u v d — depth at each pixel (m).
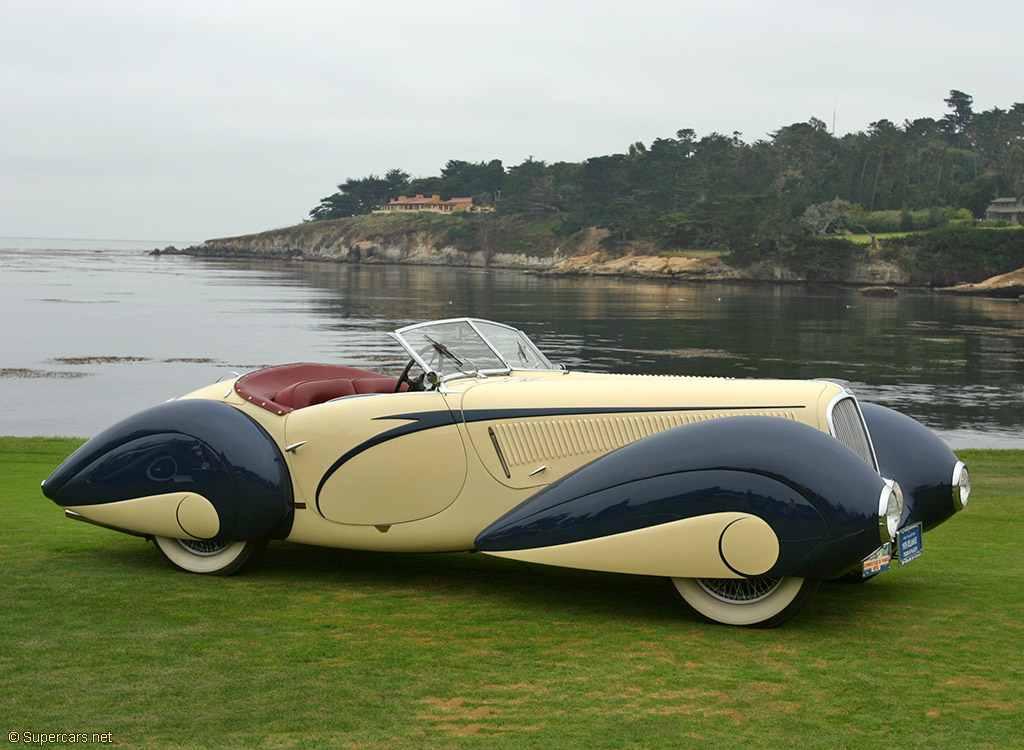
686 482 4.97
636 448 5.19
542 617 5.25
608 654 4.61
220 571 6.14
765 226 168.12
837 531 4.72
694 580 5.19
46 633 4.86
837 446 4.96
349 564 6.48
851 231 183.00
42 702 3.93
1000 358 53.50
